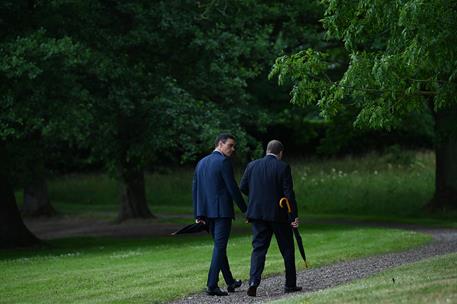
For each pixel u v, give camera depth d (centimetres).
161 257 2056
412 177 4556
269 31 3184
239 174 4944
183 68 2888
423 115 3934
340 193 4509
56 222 4397
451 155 3891
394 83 1510
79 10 2573
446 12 1402
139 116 2766
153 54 2820
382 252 2078
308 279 1566
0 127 2397
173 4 2777
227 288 1441
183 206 4984
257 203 1382
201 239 2972
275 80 4097
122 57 2700
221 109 2923
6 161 2681
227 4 2909
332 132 4100
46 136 2789
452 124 3450
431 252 2052
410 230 3059
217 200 1402
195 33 2769
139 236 3316
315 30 3734
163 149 3008
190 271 1698
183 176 5412
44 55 2328
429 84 1599
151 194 5247
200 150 2770
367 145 5388
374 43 2761
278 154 1409
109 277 1664
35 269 1912
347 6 1588
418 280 1224
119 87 2664
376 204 4306
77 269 1866
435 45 1417
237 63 3130
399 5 1430
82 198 5441
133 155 2897
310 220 3847
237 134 2894
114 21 2722
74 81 2442
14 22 2528
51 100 2395
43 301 1407
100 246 2803
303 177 4747
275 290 1440
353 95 1658
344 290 1193
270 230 1402
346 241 2361
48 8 2527
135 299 1363
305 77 1667
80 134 2575
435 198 3938
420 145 5350
